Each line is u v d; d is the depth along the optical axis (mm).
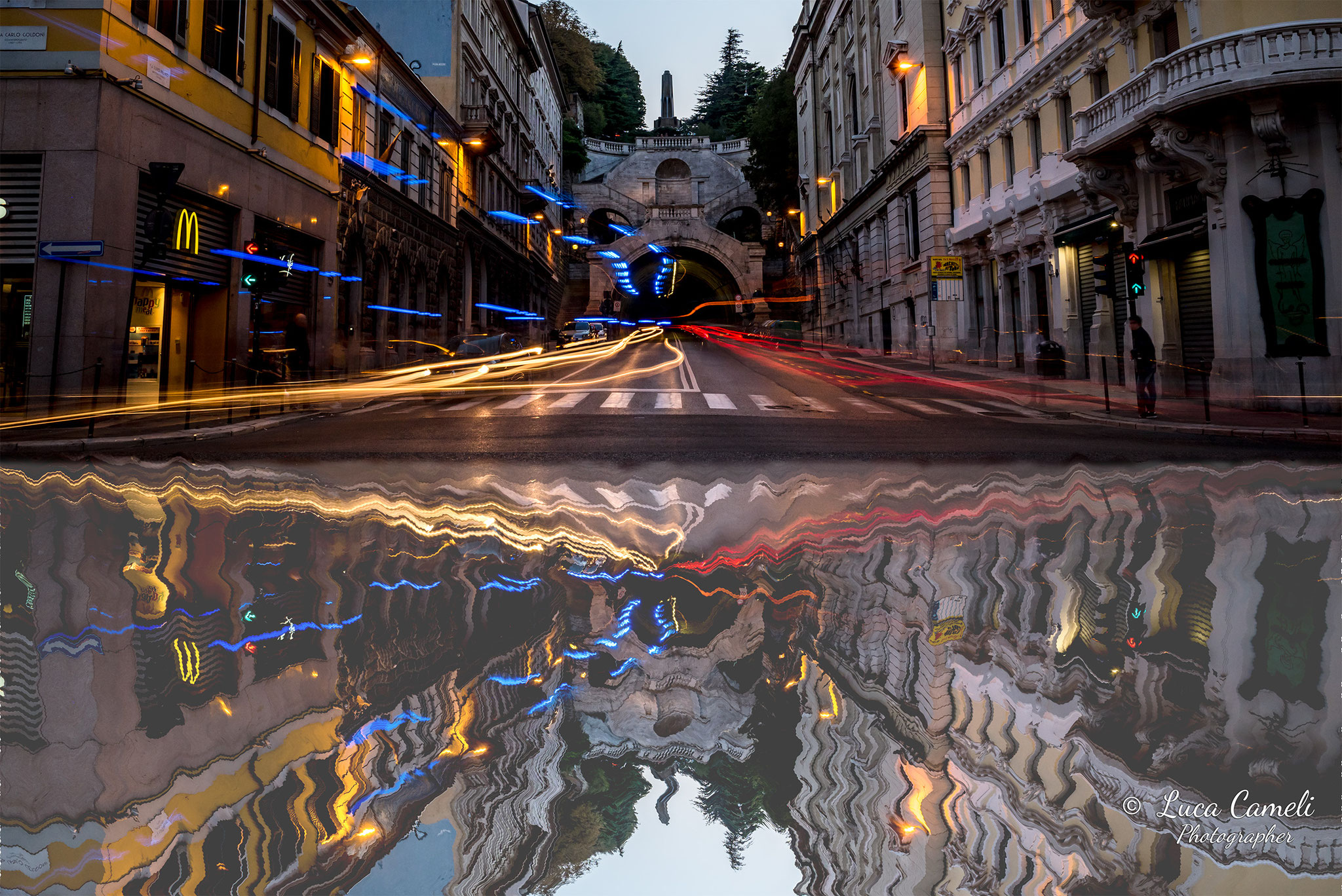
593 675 2730
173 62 15938
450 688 2617
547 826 1745
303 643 3086
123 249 14570
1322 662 2771
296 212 20984
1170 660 2828
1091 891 1467
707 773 1992
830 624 3312
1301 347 14742
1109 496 6742
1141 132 17031
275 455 9930
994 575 4141
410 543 4980
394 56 27297
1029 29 24984
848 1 45219
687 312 99188
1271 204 14883
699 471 8359
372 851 1609
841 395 19781
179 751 2137
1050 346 22531
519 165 50000
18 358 14023
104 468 8922
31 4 13883
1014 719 2330
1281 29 14078
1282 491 6984
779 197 67938
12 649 3004
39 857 1595
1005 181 27094
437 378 26047
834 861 1558
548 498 6715
